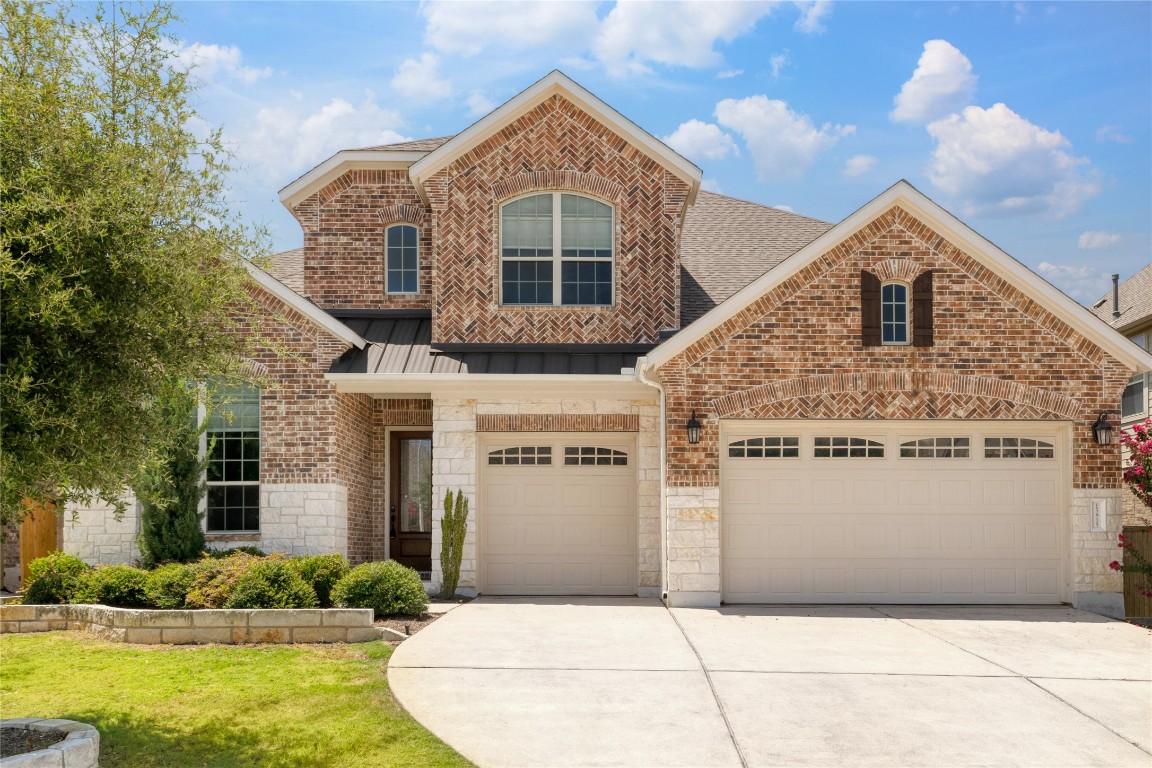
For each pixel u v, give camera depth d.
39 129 7.42
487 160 17.41
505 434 16.72
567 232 17.53
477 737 8.36
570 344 17.14
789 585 15.41
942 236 15.38
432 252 17.62
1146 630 13.34
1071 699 9.78
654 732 8.57
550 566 16.64
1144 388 23.09
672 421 15.21
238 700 9.45
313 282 19.03
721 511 15.41
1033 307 15.39
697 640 12.23
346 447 16.89
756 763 7.89
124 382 7.65
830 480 15.53
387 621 12.92
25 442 7.02
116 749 8.18
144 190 7.84
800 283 15.37
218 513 16.16
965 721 9.05
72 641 12.29
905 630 13.18
